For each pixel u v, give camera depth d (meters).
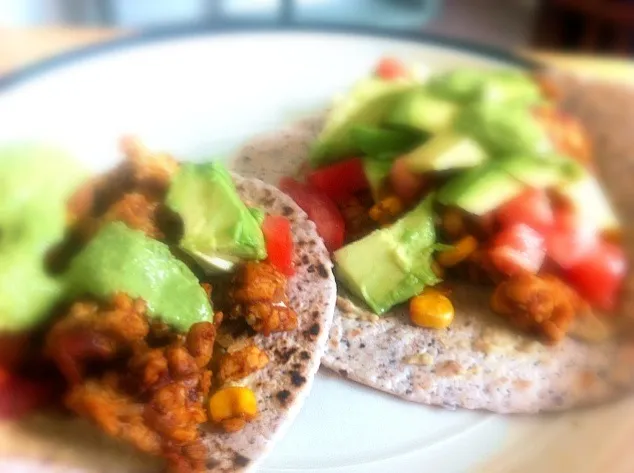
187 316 0.09
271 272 0.10
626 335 0.11
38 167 0.10
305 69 0.16
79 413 0.08
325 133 0.13
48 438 0.09
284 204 0.11
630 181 0.13
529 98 0.14
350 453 0.10
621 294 0.11
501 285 0.11
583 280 0.11
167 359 0.09
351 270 0.11
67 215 0.10
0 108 0.14
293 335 0.10
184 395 0.09
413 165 0.12
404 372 0.10
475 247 0.11
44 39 0.17
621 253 0.11
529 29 0.26
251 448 0.09
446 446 0.10
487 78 0.14
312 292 0.10
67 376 0.08
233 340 0.10
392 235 0.11
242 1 0.23
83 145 0.13
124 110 0.15
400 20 0.24
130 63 0.15
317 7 0.23
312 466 0.09
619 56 0.19
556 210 0.12
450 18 0.26
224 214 0.10
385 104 0.14
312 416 0.10
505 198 0.11
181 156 0.14
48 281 0.09
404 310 0.11
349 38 0.17
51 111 0.14
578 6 0.24
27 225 0.09
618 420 0.10
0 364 0.08
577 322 0.11
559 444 0.10
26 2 0.21
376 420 0.10
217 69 0.16
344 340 0.11
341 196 0.12
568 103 0.14
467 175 0.12
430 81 0.14
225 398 0.09
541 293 0.11
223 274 0.10
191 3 0.23
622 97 0.14
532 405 0.10
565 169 0.12
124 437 0.08
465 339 0.11
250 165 0.14
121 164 0.11
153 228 0.10
